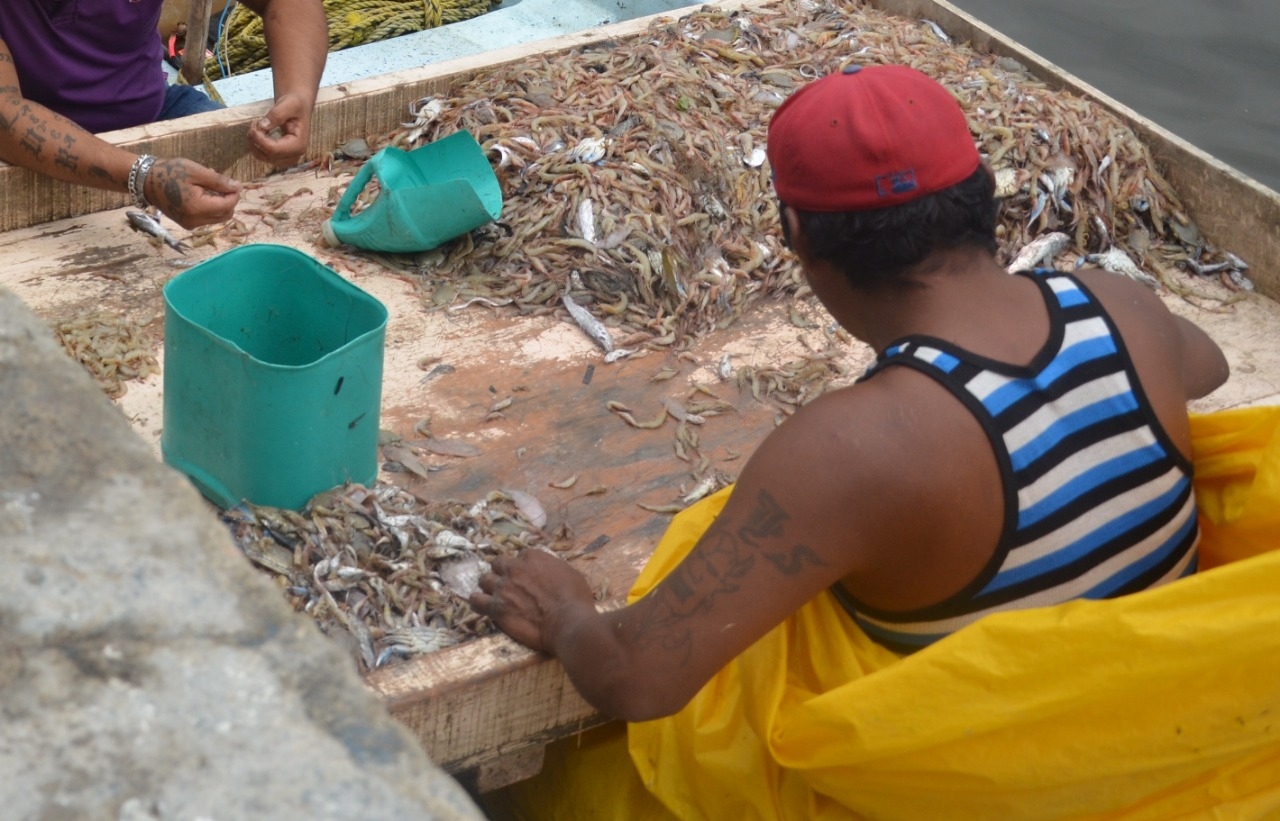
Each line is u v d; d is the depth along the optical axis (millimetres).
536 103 3145
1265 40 6000
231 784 853
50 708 878
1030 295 1601
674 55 3338
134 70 3191
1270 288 3098
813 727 1665
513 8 5168
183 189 2641
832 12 3734
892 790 1680
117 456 1060
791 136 1582
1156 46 5961
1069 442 1537
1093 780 1597
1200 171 3209
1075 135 3199
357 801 856
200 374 2006
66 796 832
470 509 2248
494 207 2873
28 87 3031
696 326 2797
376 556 2059
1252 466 1792
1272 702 1532
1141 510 1597
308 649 949
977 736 1595
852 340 2826
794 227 1622
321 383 1993
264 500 2076
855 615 1723
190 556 996
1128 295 1674
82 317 2564
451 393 2537
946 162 1530
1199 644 1489
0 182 2744
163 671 914
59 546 980
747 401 2625
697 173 2980
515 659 1893
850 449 1488
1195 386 1890
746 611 1567
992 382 1511
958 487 1491
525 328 2740
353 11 5363
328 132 3160
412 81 3229
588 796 2148
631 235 2822
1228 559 1856
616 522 2295
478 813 869
